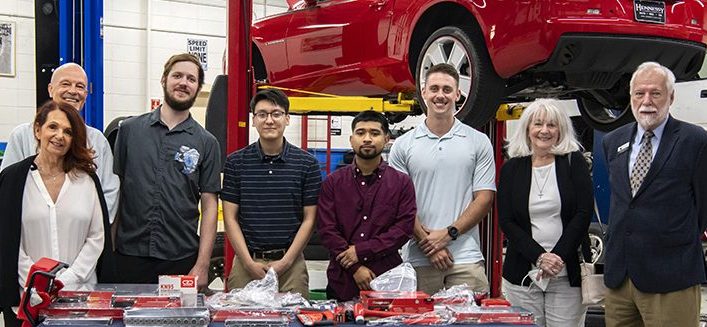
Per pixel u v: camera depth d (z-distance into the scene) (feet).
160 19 36.58
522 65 14.67
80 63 15.87
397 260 11.41
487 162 12.15
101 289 9.29
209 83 37.70
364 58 18.30
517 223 11.64
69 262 10.03
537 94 17.65
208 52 37.78
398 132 22.47
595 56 14.30
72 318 8.07
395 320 8.39
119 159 11.75
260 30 21.80
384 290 9.66
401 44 17.21
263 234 11.67
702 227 10.48
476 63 15.23
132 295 8.71
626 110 17.72
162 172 11.52
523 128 11.68
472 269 11.89
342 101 17.33
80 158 10.23
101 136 11.45
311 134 39.17
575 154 11.47
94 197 10.34
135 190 11.50
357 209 11.33
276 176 11.75
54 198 10.05
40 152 10.18
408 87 17.35
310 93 18.07
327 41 19.34
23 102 34.42
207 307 8.41
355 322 8.30
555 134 11.35
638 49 14.37
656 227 10.34
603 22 14.03
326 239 11.34
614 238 10.84
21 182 9.92
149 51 36.35
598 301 11.17
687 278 10.34
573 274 11.28
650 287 10.39
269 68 21.63
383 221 11.22
